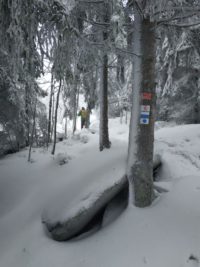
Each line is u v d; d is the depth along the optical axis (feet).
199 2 19.49
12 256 18.31
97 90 33.50
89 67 22.40
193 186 20.11
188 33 25.52
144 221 17.71
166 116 59.72
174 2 18.01
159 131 47.55
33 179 26.61
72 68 19.53
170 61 41.37
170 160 26.32
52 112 41.42
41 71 23.20
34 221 21.18
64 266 16.35
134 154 19.45
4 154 35.86
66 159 28.09
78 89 29.89
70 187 22.81
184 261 14.76
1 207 24.38
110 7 17.11
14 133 34.86
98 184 20.47
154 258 15.24
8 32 15.70
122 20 16.22
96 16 22.47
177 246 15.60
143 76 19.11
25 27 16.85
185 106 53.62
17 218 22.25
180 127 47.16
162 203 18.89
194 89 50.93
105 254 16.26
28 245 18.79
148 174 19.25
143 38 19.08
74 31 17.20
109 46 18.30
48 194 23.48
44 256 17.39
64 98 31.01
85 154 29.01
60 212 19.81
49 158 30.40
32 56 18.57
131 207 18.99
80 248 17.35
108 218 19.63
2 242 20.18
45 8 16.58
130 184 19.53
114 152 26.40
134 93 19.53
